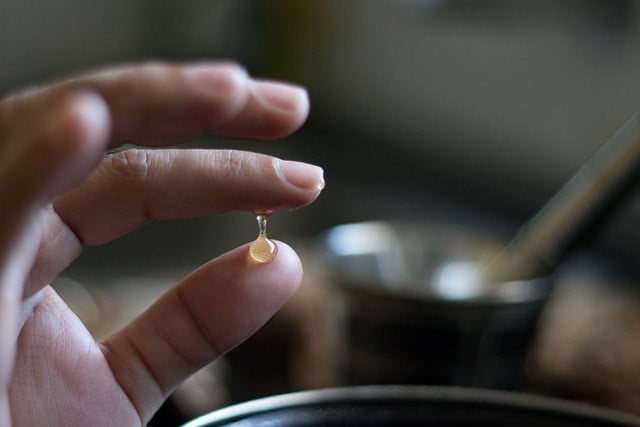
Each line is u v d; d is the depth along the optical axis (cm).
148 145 24
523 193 86
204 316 32
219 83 23
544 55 82
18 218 22
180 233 104
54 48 139
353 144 122
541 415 30
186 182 30
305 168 29
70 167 22
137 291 59
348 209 102
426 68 106
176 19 132
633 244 70
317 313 51
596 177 42
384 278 45
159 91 23
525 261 43
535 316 42
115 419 32
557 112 81
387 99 116
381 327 42
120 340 32
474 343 41
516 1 87
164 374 32
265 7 129
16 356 30
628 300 58
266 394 45
